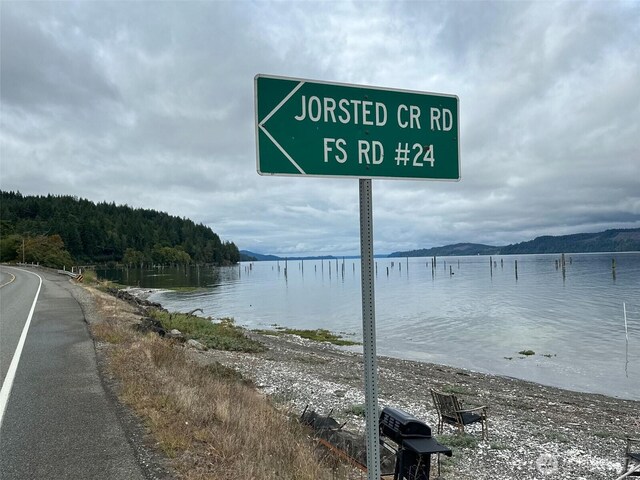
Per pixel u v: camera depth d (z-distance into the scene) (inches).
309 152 85.4
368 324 87.5
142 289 2674.7
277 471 149.6
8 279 1448.1
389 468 195.8
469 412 367.9
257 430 186.4
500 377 669.3
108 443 168.9
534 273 3624.5
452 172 98.0
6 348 363.9
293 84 84.6
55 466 151.5
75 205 6107.3
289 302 1947.6
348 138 88.4
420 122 94.6
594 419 463.2
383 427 120.7
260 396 305.1
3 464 154.0
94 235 5393.7
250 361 607.8
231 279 3971.5
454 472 285.0
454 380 630.5
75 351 345.7
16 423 191.9
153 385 239.1
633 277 2815.0
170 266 6171.3
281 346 860.0
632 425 445.1
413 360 796.6
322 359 725.9
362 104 89.7
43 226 5142.7
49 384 252.7
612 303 1552.7
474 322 1240.8
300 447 177.2
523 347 906.1
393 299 1904.5
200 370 322.0
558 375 690.8
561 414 477.4
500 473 290.4
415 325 1211.9
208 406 209.8
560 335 1021.8
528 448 341.7
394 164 92.0
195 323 859.4
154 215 7539.4
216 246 7544.3
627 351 854.5
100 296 900.6
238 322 1343.5
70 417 197.6
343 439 225.5
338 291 2598.4
